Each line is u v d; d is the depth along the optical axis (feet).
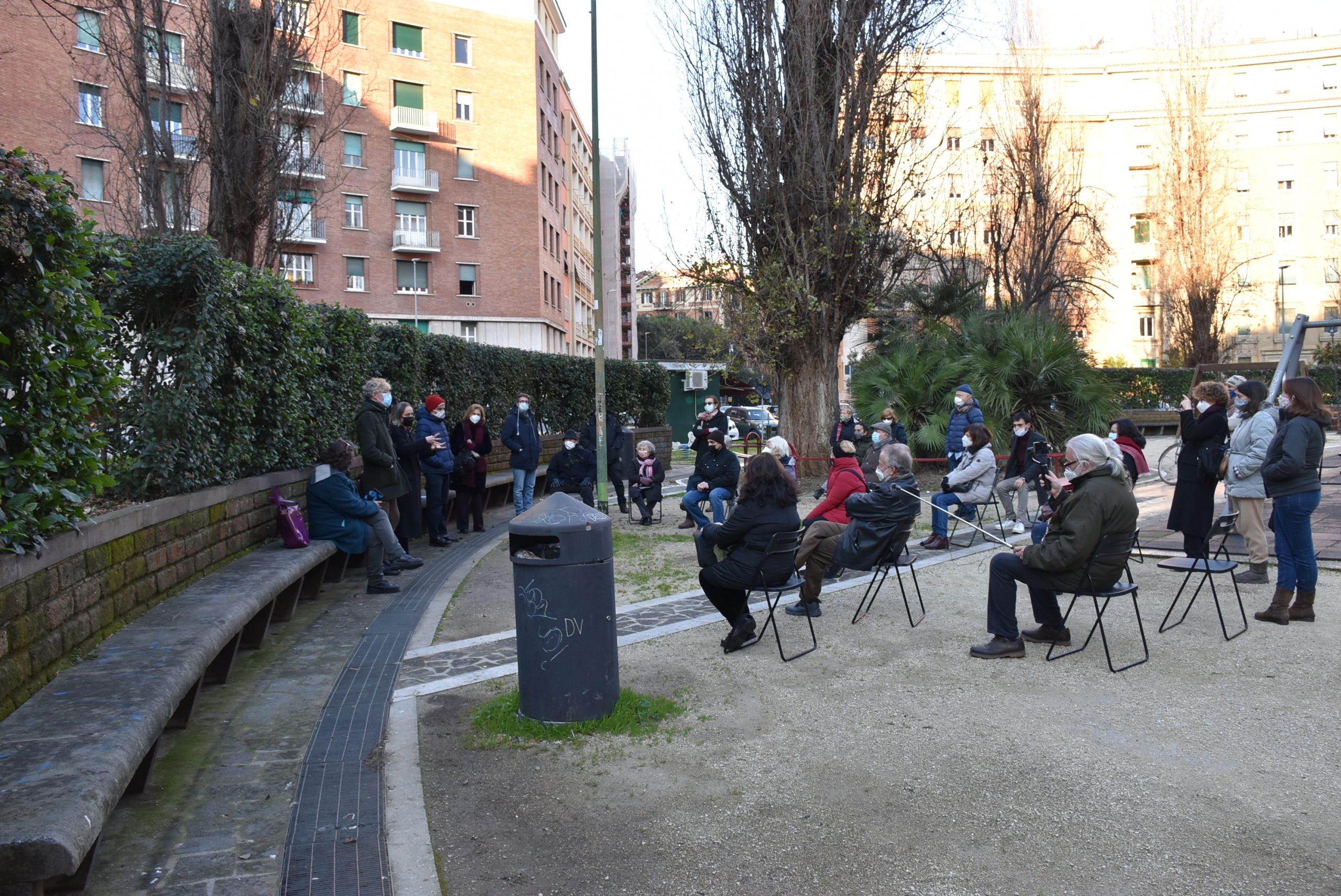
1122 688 16.94
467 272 151.94
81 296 14.55
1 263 12.53
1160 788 12.73
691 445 40.42
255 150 34.32
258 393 25.36
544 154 162.81
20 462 12.64
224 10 33.83
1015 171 102.06
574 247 197.36
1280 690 16.55
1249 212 192.34
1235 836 11.35
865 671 18.45
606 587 15.64
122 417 19.67
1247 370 114.11
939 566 29.45
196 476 21.17
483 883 10.75
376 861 11.23
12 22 101.86
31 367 13.20
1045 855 11.04
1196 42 135.44
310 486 26.84
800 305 51.75
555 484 43.96
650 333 287.89
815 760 14.05
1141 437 35.94
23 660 12.30
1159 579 26.21
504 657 20.24
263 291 24.95
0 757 10.21
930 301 82.84
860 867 10.89
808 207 50.85
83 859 10.14
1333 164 192.44
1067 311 117.29
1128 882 10.37
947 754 14.12
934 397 61.16
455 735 15.49
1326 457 60.75
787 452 27.25
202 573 20.85
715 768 13.84
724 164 52.31
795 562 20.40
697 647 20.58
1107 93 195.21
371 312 143.74
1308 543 20.74
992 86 107.45
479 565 32.17
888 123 51.08
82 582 14.53
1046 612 19.75
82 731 11.00
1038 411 60.80
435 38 146.10
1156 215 140.97
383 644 21.49
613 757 14.34
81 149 105.91
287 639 22.03
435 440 34.27
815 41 49.14
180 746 15.08
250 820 12.37
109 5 33.88
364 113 141.08
